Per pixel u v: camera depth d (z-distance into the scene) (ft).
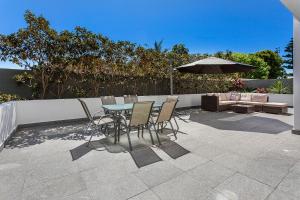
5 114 14.30
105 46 24.18
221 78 41.09
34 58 20.42
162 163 10.57
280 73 87.71
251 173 9.31
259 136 15.66
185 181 8.67
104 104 19.25
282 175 9.07
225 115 26.40
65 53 21.45
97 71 26.00
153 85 32.40
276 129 17.98
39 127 19.93
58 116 21.95
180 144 13.75
